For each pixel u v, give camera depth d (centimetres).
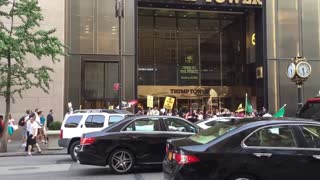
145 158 1268
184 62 4062
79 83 3269
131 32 3391
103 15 3359
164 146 1279
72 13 3294
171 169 818
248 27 4003
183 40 4088
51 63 3058
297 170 790
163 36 4038
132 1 3416
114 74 3369
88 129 1697
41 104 3022
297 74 1984
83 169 1412
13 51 2125
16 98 2950
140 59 3941
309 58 3678
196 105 4016
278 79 3625
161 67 3988
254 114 2997
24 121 2419
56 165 1546
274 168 786
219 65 4141
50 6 3103
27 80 2284
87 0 3334
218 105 4050
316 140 814
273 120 834
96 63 3344
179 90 4000
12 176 1301
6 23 2727
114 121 1709
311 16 3719
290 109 3606
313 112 1272
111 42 3359
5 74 2362
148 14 4000
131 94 3353
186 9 3828
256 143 799
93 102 3312
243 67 4047
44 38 2217
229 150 789
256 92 3775
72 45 3278
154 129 1290
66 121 1722
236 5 3669
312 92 3638
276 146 800
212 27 4188
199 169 779
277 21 3672
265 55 3647
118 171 1259
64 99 3186
